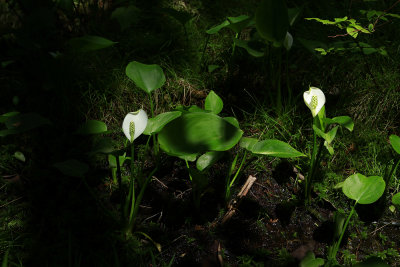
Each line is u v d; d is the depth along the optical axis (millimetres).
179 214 1328
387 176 1385
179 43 1715
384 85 1575
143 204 1344
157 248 1261
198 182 1277
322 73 1646
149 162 1431
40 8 1465
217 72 1663
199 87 1616
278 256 1267
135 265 1233
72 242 1252
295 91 1620
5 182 1349
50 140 1444
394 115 1540
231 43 1731
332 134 1248
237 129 1192
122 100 1532
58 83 1497
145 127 1192
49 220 1294
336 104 1567
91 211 1315
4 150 1401
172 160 1438
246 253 1269
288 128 1505
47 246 1248
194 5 1883
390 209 1357
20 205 1313
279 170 1435
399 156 1421
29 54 1544
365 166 1445
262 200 1372
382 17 1471
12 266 1206
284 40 1456
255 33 1596
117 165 1228
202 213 1334
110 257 1237
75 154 1423
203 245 1275
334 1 1875
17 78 1546
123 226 1272
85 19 1659
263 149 1235
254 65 1679
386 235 1322
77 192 1350
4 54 1591
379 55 1644
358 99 1567
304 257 1224
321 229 1324
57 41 1609
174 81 1590
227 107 1580
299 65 1680
